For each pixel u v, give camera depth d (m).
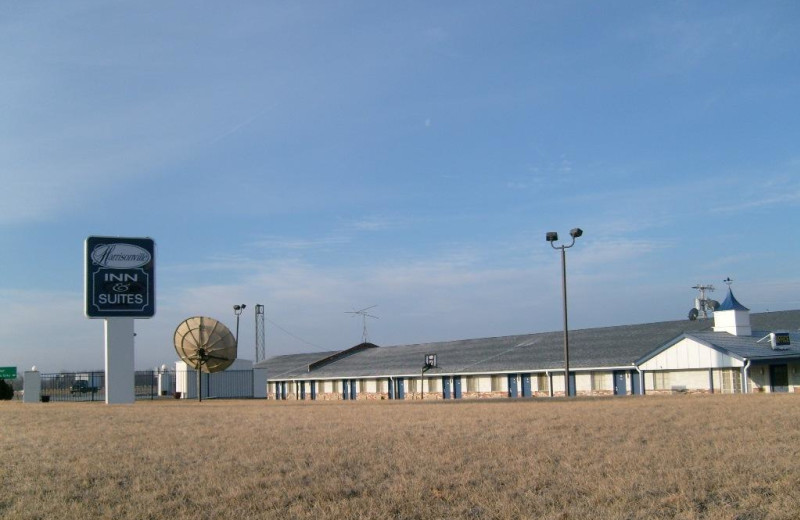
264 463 13.60
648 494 10.46
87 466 13.73
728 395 29.31
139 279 40.16
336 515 9.92
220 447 15.83
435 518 9.78
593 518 9.46
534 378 52.75
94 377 55.72
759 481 10.90
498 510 9.98
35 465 14.04
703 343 44.03
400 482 11.63
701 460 12.59
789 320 54.84
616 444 14.60
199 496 11.19
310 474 12.48
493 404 28.59
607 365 48.31
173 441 17.12
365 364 70.50
